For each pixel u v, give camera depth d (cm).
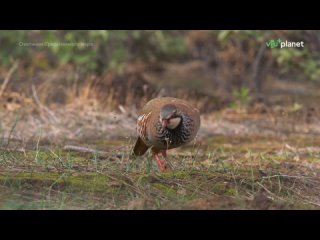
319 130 3058
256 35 3444
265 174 1923
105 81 3553
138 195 1666
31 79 3584
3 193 1634
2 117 2808
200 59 5022
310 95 4100
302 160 2295
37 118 2855
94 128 2791
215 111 3444
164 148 1945
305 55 3544
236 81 4259
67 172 1817
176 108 1875
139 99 3434
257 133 2931
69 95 3195
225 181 1811
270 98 3919
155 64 4716
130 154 2042
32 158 1998
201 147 2589
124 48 4356
